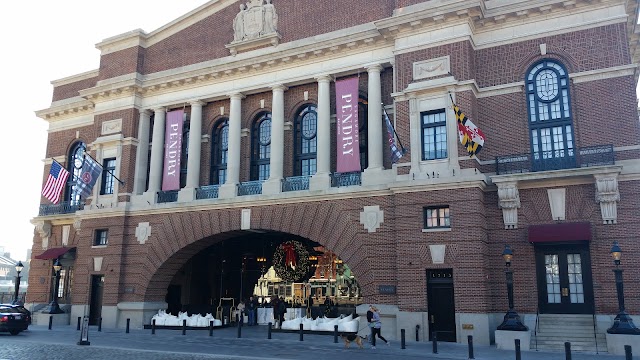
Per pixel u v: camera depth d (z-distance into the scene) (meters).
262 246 35.09
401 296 23.89
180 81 32.91
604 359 18.20
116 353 19.50
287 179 29.23
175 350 20.47
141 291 31.69
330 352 19.86
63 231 37.25
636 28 26.45
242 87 31.41
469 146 22.86
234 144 31.02
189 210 31.00
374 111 27.28
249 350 20.47
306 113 30.78
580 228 22.11
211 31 33.19
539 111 24.48
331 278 32.06
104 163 34.75
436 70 25.20
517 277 23.20
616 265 19.95
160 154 33.41
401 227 24.48
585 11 24.06
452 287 23.39
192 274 37.16
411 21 25.70
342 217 26.61
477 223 23.08
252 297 34.81
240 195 30.22
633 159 22.06
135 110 34.28
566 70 24.17
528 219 23.39
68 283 36.25
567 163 23.11
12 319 26.09
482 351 20.17
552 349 20.75
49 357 18.20
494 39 25.61
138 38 34.88
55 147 39.47
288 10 30.86
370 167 26.75
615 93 22.94
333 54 28.88
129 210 32.88
